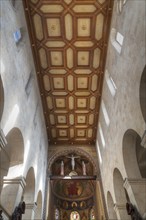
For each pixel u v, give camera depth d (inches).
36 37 468.8
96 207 749.3
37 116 560.4
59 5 412.2
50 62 527.5
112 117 467.2
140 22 265.7
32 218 462.3
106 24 443.8
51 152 772.6
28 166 432.1
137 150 429.4
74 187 1047.6
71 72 554.6
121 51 362.9
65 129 749.9
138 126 294.7
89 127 740.0
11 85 313.3
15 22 354.3
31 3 407.2
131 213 332.8
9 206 332.2
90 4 412.2
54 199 957.8
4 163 397.7
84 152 769.6
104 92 562.6
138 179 349.7
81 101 645.9
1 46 271.7
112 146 479.2
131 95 315.3
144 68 261.7
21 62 389.4
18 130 359.3
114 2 402.9
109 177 533.3
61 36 469.7
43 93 602.5
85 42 483.2
